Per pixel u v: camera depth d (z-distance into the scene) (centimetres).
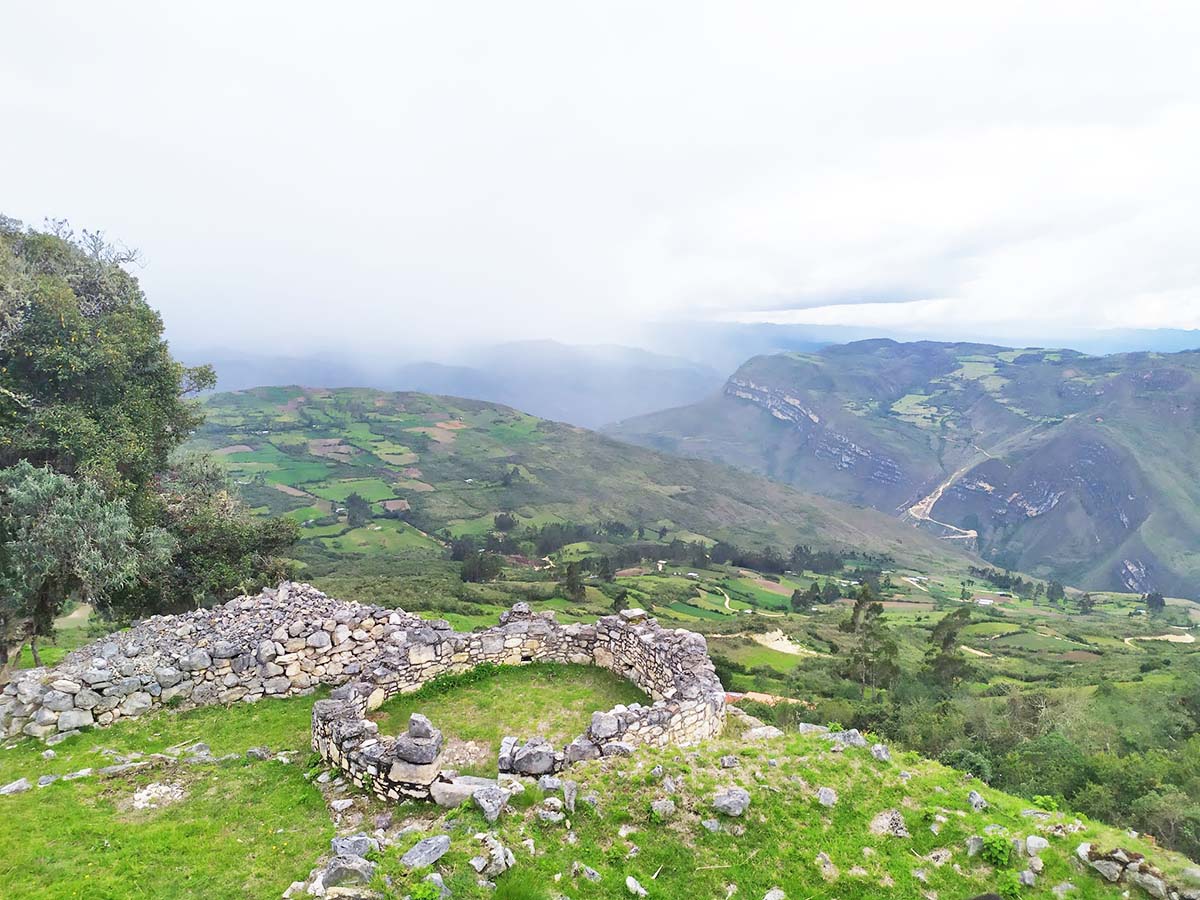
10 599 2264
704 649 1955
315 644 1969
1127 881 1020
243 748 1568
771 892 1019
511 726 1717
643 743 1475
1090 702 4656
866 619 8931
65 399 2823
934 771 1350
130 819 1212
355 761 1325
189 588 3139
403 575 11750
